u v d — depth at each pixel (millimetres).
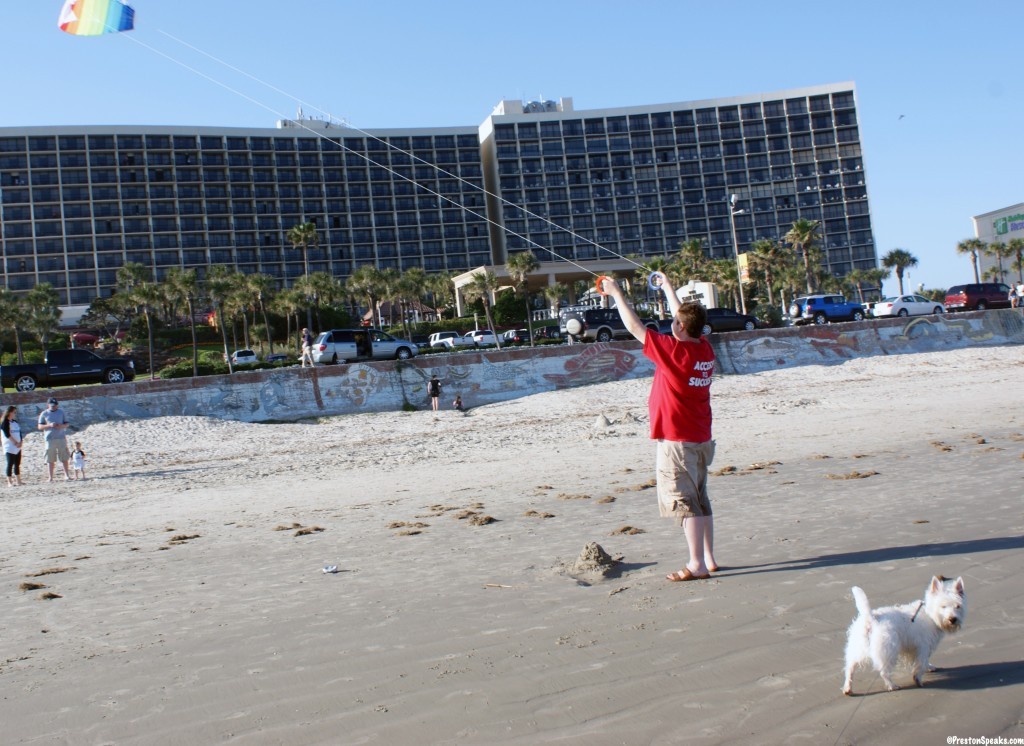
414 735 3348
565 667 3996
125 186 114938
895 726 3180
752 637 4219
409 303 106250
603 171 124000
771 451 14031
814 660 3857
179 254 116062
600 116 124375
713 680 3701
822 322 46375
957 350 37906
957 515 7020
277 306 90500
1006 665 3658
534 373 32812
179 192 117188
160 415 27672
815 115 125812
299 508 11539
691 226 124062
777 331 36844
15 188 110688
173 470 19484
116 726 3662
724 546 6535
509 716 3467
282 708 3738
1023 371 29750
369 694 3836
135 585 6816
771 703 3434
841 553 5926
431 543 7828
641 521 8117
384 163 125250
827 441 14898
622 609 4938
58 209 112000
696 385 5504
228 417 28344
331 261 122250
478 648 4402
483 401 31781
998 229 108188
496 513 9484
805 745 3064
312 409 29391
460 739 3281
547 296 108875
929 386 27016
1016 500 7500
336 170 123438
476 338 68375
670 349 5457
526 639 4496
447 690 3814
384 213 124875
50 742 3533
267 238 120750
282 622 5266
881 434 15258
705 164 125000
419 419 27609
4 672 4586
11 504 14945
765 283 92000
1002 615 4309
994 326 40812
